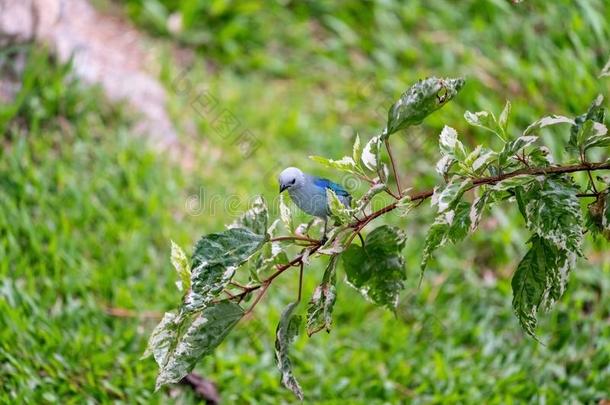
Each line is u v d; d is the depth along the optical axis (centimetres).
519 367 1066
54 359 998
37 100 1298
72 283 1104
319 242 629
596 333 1100
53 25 1363
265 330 1104
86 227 1195
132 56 1484
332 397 1019
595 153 1272
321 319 614
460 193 584
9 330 1006
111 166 1278
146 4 1573
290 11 1645
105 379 1000
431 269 1226
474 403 1010
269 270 664
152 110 1399
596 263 1201
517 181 595
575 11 1422
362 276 675
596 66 1388
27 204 1202
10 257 1113
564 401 1016
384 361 1083
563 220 586
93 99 1341
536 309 629
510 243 1240
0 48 1316
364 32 1605
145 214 1230
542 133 1341
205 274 591
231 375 1024
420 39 1568
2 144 1261
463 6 1609
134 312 1095
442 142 608
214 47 1575
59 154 1283
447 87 612
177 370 619
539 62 1461
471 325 1141
